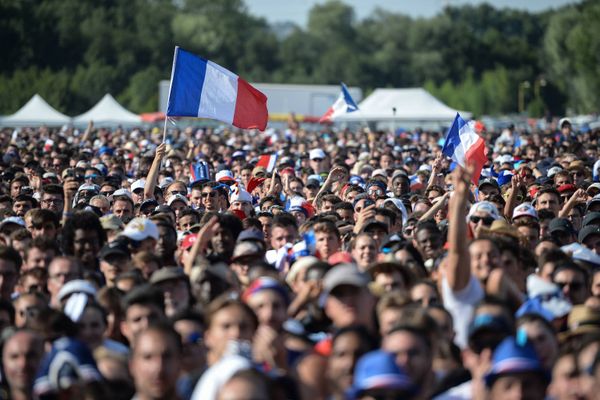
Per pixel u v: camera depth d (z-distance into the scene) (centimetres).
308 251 2988
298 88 18388
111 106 16588
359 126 17250
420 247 3031
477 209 3325
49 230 3375
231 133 13738
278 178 5319
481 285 2416
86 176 5647
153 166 4553
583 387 1758
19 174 5400
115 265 2795
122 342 2366
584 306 2231
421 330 1775
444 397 2014
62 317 2134
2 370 2108
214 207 4216
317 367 1841
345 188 4884
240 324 1888
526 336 1819
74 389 1912
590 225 3594
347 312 1989
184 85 4738
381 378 1639
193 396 1756
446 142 4994
